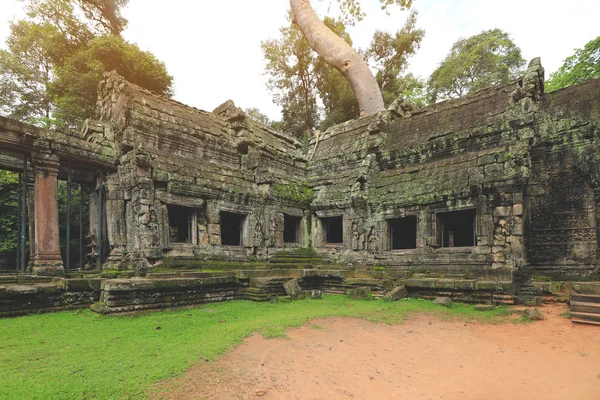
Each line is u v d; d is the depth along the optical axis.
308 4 25.80
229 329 6.67
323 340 6.33
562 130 12.33
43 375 4.38
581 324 7.43
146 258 11.43
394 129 16.88
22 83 25.39
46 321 7.57
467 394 4.24
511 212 11.27
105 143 12.88
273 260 15.06
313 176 18.97
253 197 15.03
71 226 19.52
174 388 4.10
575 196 11.91
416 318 8.19
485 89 14.81
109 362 4.88
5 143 10.27
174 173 12.58
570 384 4.50
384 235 14.70
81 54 22.05
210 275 11.12
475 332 7.07
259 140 17.38
